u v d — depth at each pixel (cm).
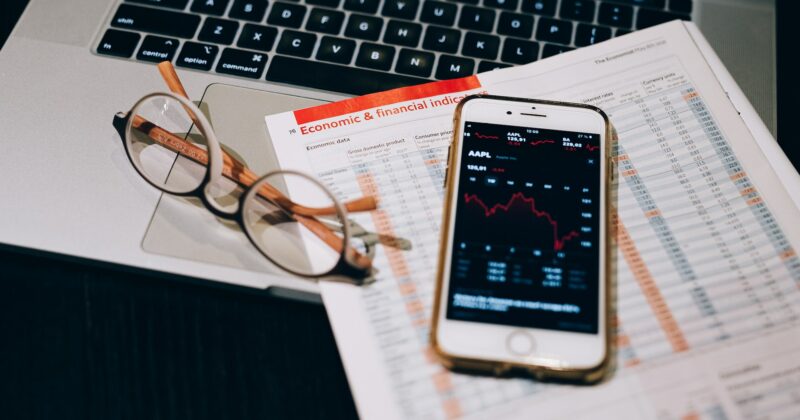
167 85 46
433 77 48
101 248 42
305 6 50
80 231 42
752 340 39
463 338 38
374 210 42
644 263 41
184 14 49
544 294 39
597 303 38
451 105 46
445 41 49
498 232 40
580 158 42
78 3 50
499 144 42
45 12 49
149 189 43
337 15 49
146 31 49
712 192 43
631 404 37
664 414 37
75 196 43
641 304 39
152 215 42
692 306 39
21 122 45
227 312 42
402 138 45
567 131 43
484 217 40
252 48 48
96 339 41
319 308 42
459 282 39
